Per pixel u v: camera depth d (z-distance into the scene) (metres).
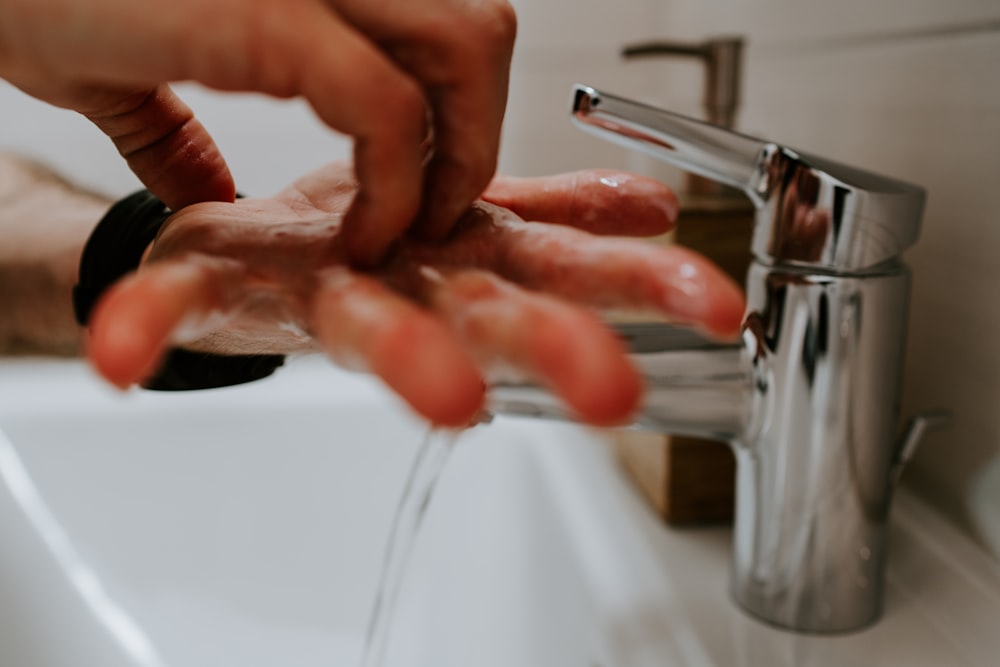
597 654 0.40
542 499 0.51
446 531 0.53
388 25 0.26
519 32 0.69
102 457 0.54
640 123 0.36
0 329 0.44
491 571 0.50
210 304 0.24
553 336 0.20
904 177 0.43
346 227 0.27
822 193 0.36
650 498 0.48
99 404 0.55
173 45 0.25
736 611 0.41
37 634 0.45
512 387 0.34
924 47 0.42
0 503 0.48
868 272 0.37
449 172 0.28
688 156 0.36
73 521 0.52
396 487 0.55
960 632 0.39
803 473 0.39
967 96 0.40
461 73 0.27
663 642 0.40
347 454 0.55
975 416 0.41
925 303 0.43
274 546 0.54
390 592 0.51
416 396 0.20
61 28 0.25
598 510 0.47
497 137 0.28
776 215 0.37
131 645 0.48
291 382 0.59
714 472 0.46
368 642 0.46
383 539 0.54
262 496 0.54
